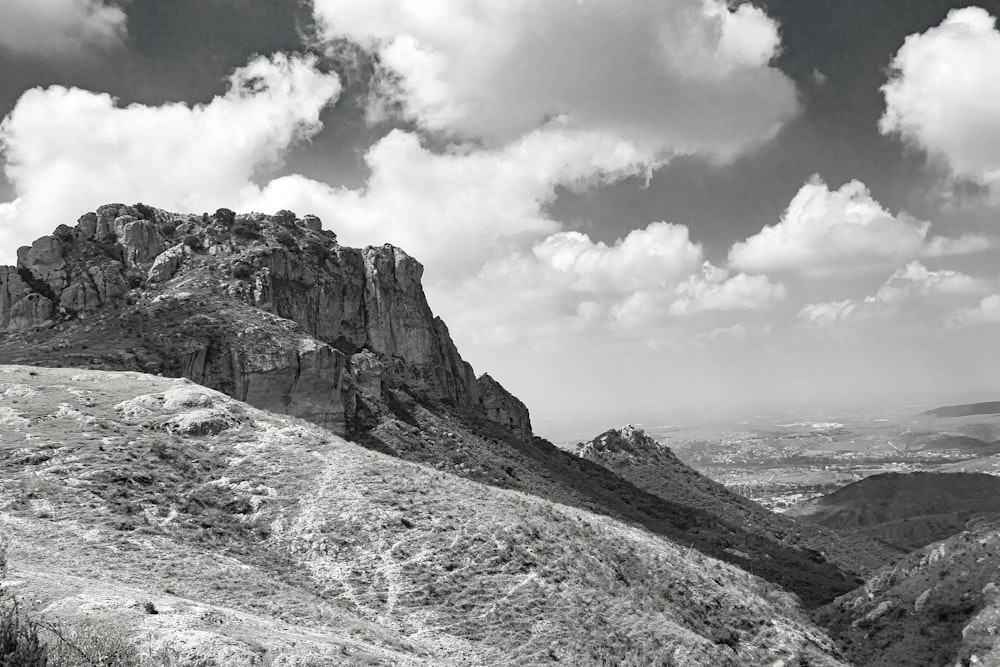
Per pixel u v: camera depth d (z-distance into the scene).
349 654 29.92
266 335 104.50
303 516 54.72
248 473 59.53
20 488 47.50
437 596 48.44
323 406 103.44
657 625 52.47
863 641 81.88
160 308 106.38
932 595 82.62
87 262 113.81
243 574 43.47
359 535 53.12
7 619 21.45
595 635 48.12
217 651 25.75
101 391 70.31
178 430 64.06
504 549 55.34
